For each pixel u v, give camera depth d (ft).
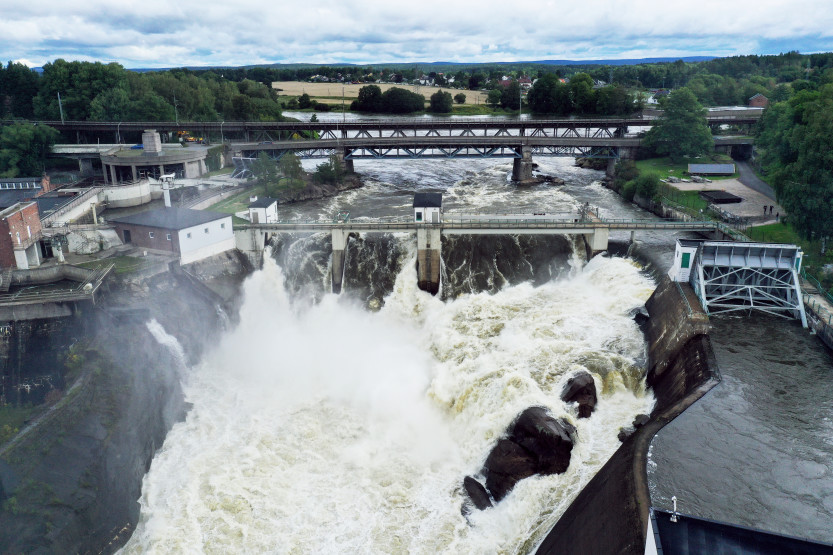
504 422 229.04
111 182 545.03
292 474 227.20
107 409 230.48
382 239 375.04
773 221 399.44
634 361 260.21
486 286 352.49
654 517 119.24
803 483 170.81
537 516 193.16
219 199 486.38
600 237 357.00
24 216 305.32
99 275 289.33
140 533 205.05
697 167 538.06
